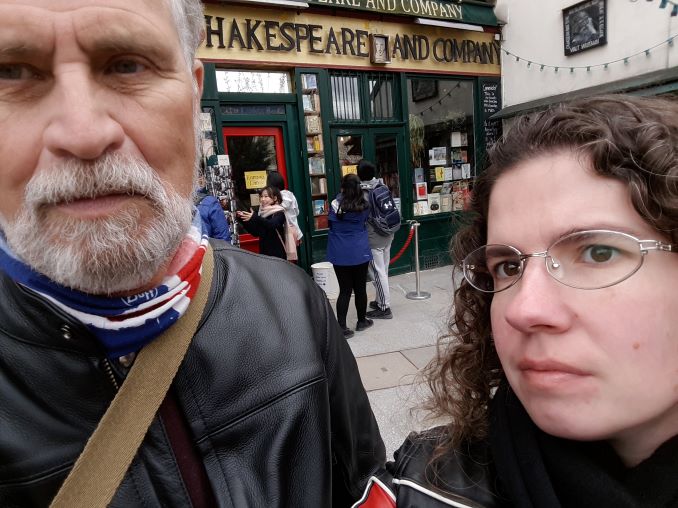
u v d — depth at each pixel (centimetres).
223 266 103
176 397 82
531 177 67
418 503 81
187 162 76
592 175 62
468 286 93
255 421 87
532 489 70
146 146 67
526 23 633
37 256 65
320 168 561
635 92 504
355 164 586
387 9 549
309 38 523
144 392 76
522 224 67
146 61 67
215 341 88
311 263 560
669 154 59
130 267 68
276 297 103
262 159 532
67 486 68
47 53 59
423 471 86
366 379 315
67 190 61
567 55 590
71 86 60
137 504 74
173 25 72
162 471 78
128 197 66
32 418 71
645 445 67
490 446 83
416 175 633
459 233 96
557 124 68
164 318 77
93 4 59
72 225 63
